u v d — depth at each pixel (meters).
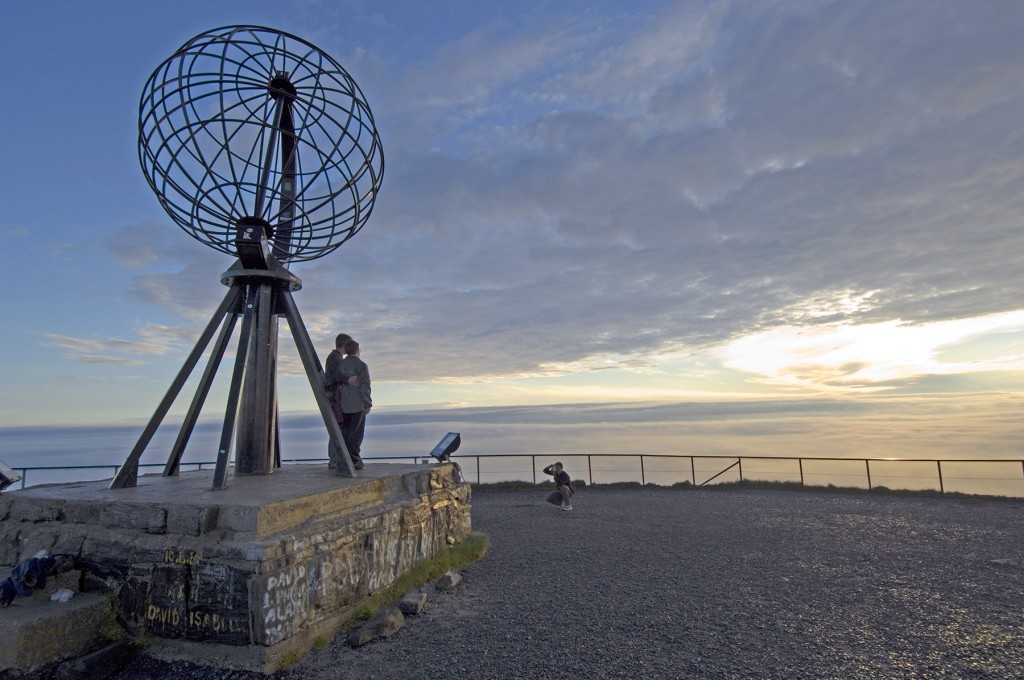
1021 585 7.84
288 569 5.41
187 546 5.42
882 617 6.54
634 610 6.82
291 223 8.69
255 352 8.59
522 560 9.44
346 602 6.31
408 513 7.84
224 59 7.68
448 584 7.74
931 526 12.75
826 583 7.97
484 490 20.80
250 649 5.10
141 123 7.53
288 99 8.60
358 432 9.37
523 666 5.24
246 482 7.43
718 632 6.07
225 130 7.71
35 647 4.86
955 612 6.70
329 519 6.41
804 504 16.62
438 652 5.58
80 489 7.04
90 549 5.82
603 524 13.20
